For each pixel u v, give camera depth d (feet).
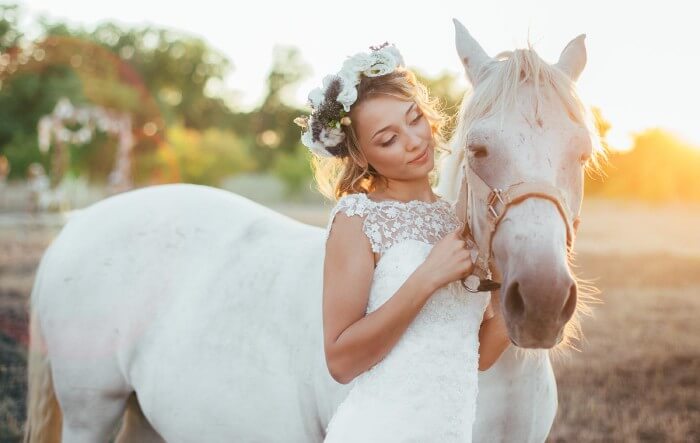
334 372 5.05
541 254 4.60
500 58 5.98
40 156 99.40
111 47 156.87
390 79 5.23
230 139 102.83
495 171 5.09
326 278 5.18
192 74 165.27
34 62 135.64
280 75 175.32
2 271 25.58
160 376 7.75
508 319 4.76
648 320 18.54
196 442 7.56
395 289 4.96
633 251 32.01
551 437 11.47
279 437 6.96
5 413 12.26
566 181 5.03
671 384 13.85
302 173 96.84
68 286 8.29
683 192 63.98
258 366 7.09
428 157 5.28
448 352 5.02
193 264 8.10
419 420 4.91
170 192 8.97
